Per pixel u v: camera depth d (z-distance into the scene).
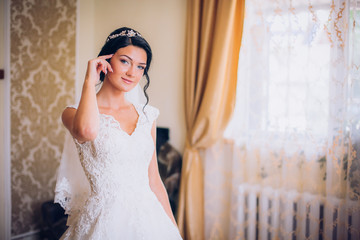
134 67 1.23
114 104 1.29
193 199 2.84
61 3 3.35
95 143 1.16
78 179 1.41
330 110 2.34
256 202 2.70
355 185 2.28
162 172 2.94
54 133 3.37
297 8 2.44
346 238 2.31
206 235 2.89
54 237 2.60
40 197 3.37
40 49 3.29
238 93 2.71
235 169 2.71
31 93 3.28
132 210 1.18
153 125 1.41
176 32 3.12
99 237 1.11
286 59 2.50
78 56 3.38
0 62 3.15
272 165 2.57
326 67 2.37
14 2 3.15
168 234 1.24
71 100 3.37
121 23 3.41
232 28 2.63
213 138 2.76
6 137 3.18
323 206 2.44
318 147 2.43
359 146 2.27
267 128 2.59
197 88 2.80
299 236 2.48
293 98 2.49
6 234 3.19
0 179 3.19
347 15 2.26
